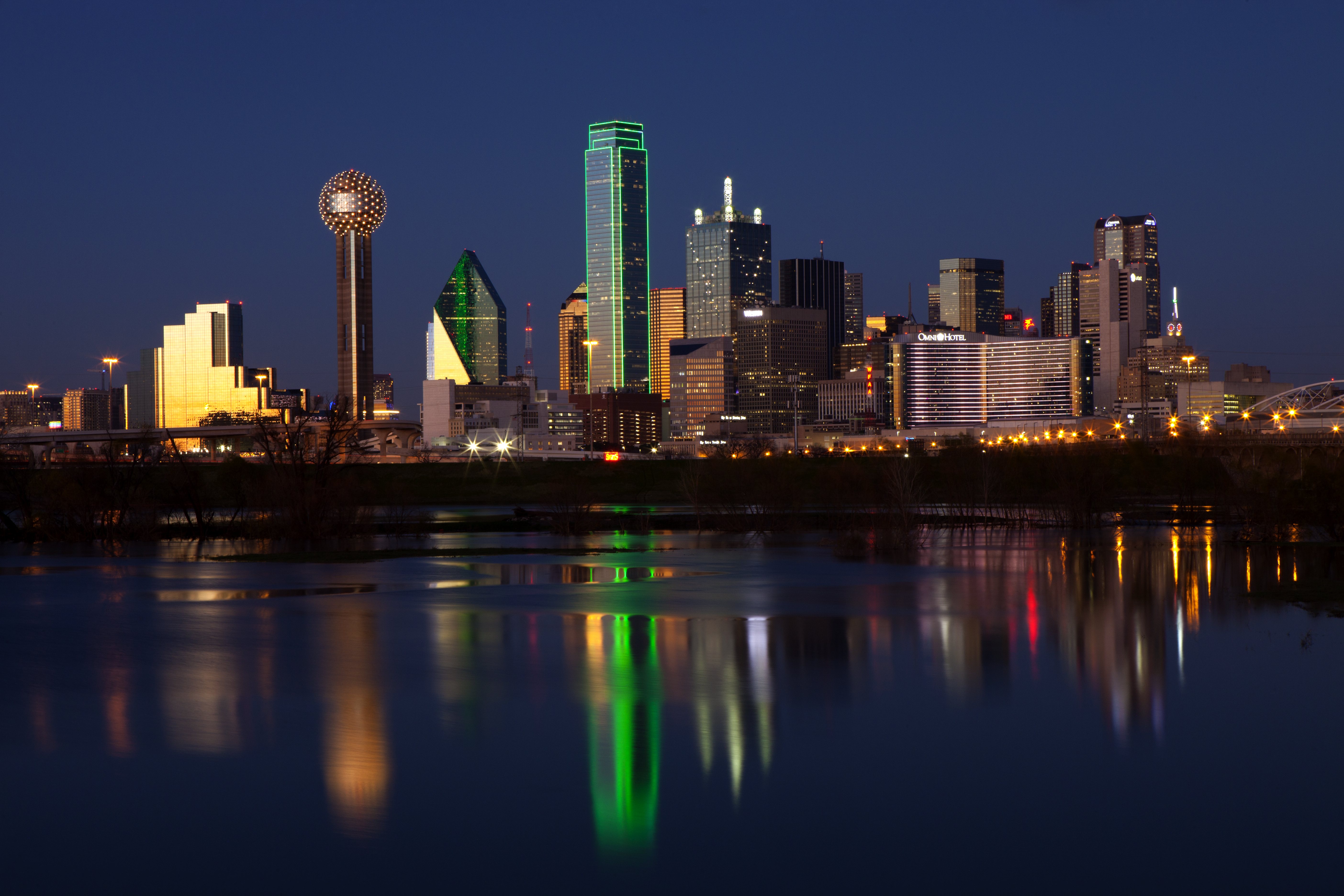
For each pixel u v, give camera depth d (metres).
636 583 92.69
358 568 105.94
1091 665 57.16
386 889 30.02
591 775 38.84
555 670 56.28
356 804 36.06
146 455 157.38
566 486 156.50
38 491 142.88
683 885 30.23
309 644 63.91
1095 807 35.72
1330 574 97.19
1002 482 176.75
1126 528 152.12
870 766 39.84
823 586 90.56
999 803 36.09
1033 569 102.56
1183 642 63.81
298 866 31.39
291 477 141.88
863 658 59.53
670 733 44.06
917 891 29.91
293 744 42.59
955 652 60.84
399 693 51.06
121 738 43.44
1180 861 31.64
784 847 32.72
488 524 158.00
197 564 109.38
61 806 35.84
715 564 108.19
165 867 31.34
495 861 31.77
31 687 52.50
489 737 43.62
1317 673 54.78
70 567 107.19
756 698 50.06
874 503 178.50
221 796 36.78
